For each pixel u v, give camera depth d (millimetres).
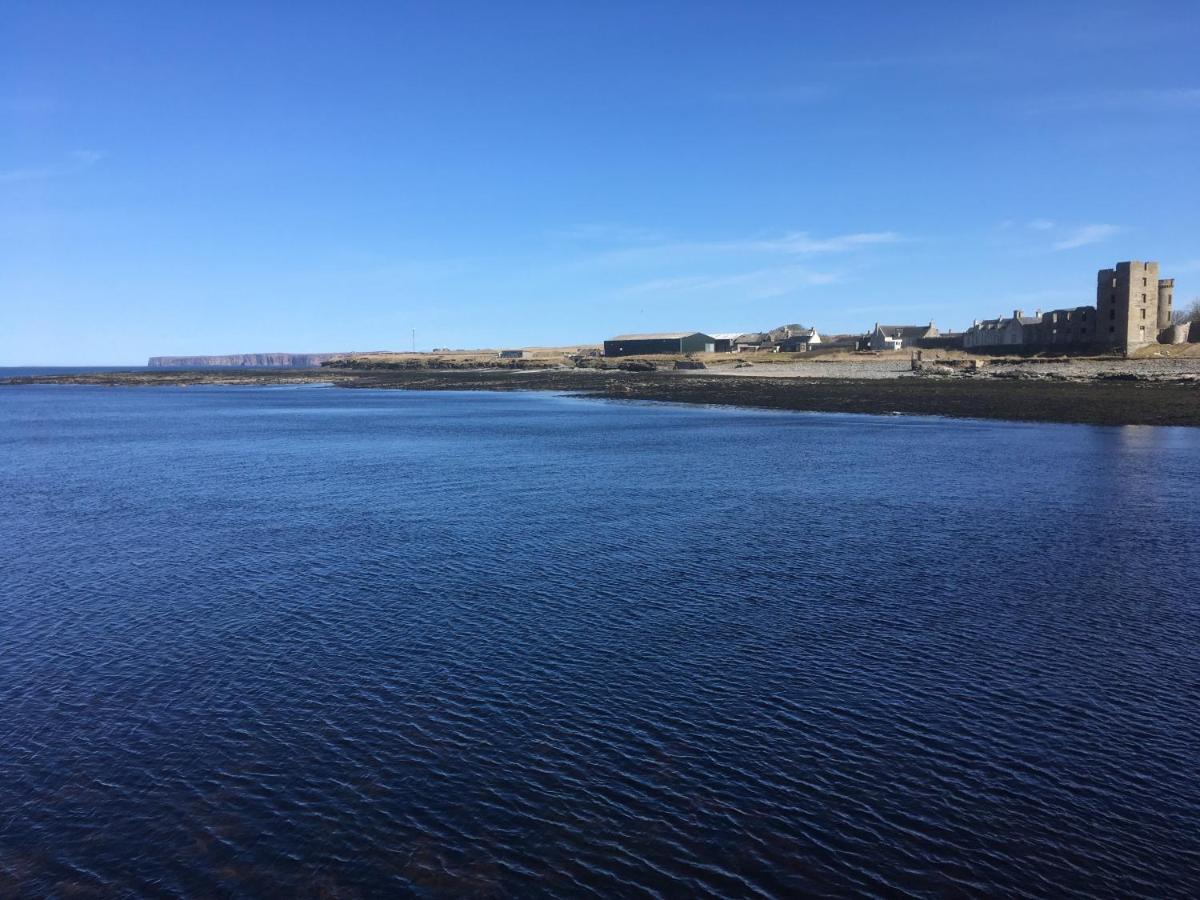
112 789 12461
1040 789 12258
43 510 33688
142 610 20312
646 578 22422
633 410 87500
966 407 76938
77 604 20875
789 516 30281
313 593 21469
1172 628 18312
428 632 18516
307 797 12188
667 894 10164
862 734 13820
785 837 11219
